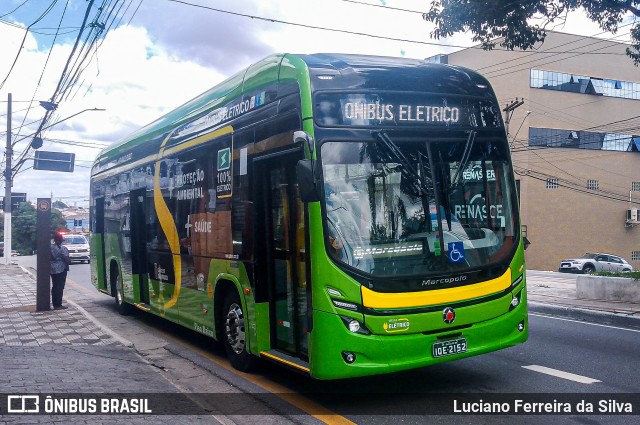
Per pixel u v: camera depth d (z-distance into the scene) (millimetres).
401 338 5992
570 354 8836
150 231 11336
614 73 44406
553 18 12305
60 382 7027
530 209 41875
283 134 6730
